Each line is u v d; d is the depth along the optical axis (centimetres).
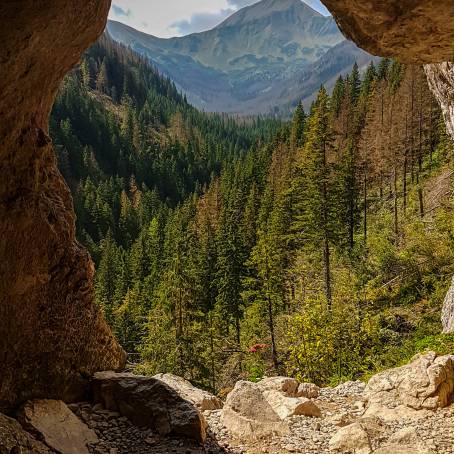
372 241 3359
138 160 11412
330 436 813
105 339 917
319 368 1609
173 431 757
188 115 16288
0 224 621
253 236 4916
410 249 2788
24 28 505
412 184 4166
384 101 5303
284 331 2448
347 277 2616
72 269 793
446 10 600
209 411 912
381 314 2133
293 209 3916
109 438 740
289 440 801
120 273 5566
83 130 11475
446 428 769
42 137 700
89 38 661
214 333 2998
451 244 2559
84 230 7181
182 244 3142
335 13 720
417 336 1842
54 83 687
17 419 673
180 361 2462
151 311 2783
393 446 707
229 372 2848
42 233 705
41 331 738
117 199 9044
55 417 711
